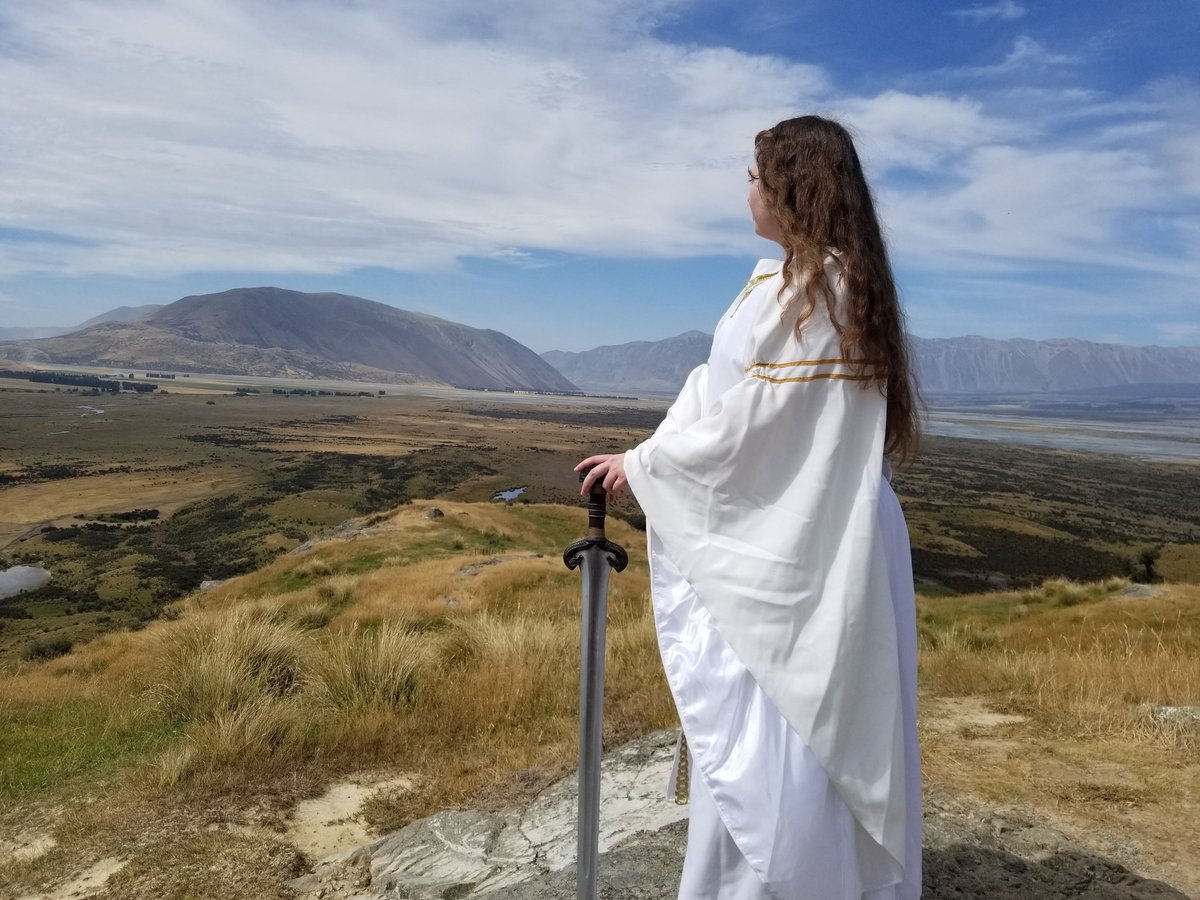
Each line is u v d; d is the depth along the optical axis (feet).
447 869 12.09
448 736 21.24
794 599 6.03
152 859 15.28
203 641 32.37
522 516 147.84
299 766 19.94
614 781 13.65
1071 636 50.01
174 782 19.38
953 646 29.60
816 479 6.09
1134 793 11.21
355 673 24.98
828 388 6.14
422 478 429.79
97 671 48.01
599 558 6.58
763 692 6.05
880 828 5.90
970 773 12.18
